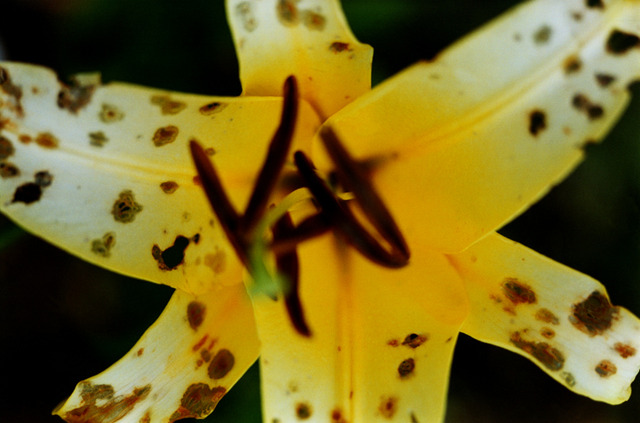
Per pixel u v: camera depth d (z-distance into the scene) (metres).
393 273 0.26
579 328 0.27
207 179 0.25
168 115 0.25
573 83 0.24
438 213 0.26
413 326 0.26
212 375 0.26
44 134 0.25
